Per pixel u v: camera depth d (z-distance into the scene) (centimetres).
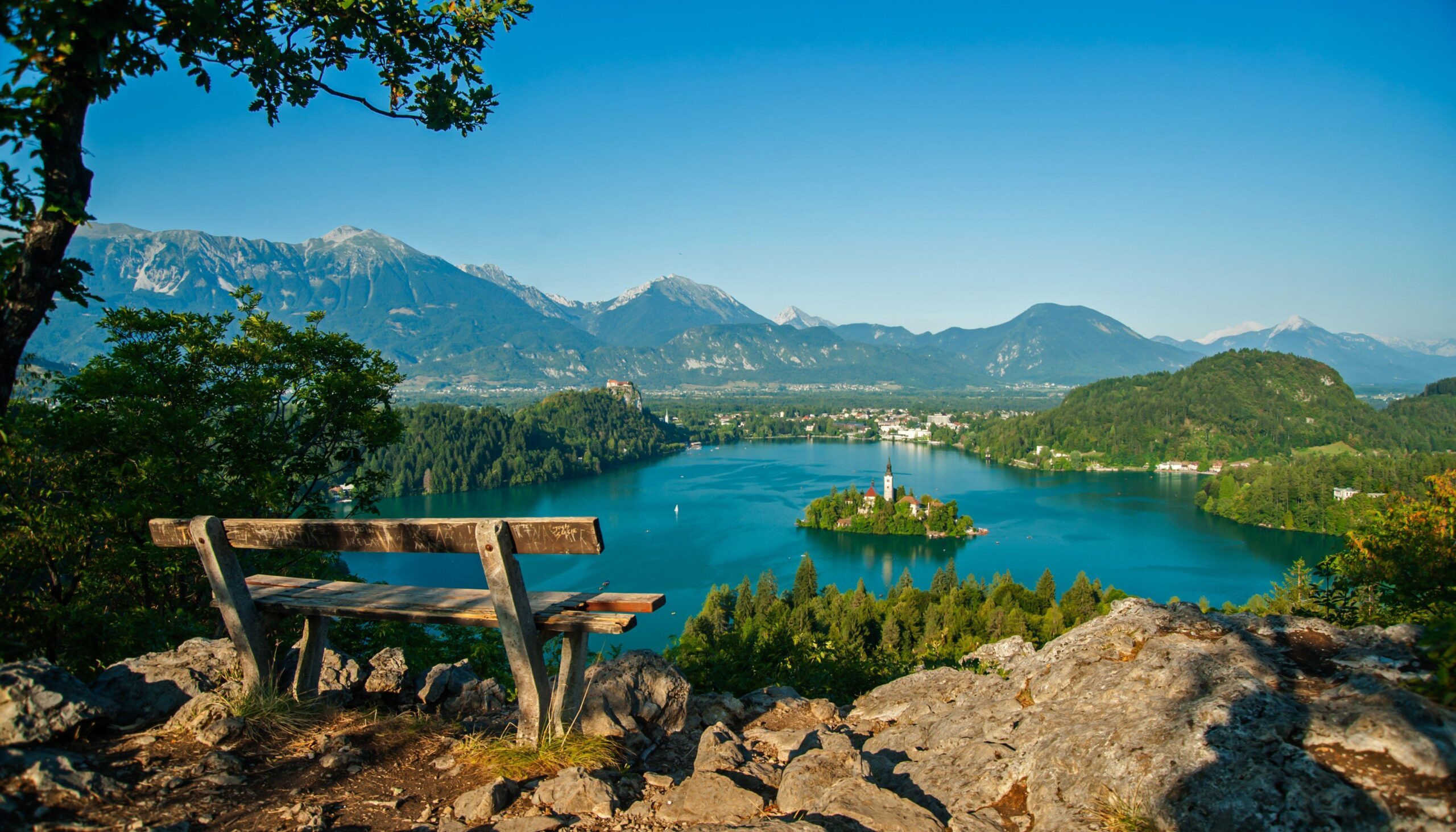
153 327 1251
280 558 1337
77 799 414
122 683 586
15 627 829
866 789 435
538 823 431
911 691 707
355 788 486
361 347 1488
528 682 530
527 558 8344
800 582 6328
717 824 429
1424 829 324
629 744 589
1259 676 468
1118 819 397
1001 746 511
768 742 604
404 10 757
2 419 501
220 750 505
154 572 1130
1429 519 974
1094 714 489
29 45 475
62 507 941
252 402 1288
